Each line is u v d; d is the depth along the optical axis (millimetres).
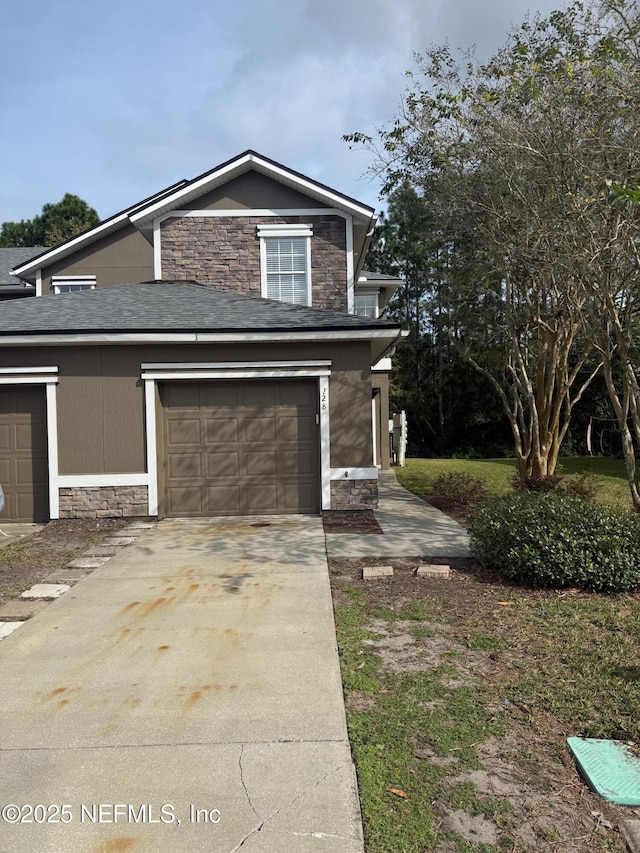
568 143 9125
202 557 7980
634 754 3443
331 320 10734
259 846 2789
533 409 12656
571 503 7316
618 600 6016
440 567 7074
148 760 3463
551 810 3018
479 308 13125
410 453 35969
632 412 9086
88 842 2842
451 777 3260
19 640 5301
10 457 10680
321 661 4730
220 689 4309
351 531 9367
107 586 6801
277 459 10875
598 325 9023
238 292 13758
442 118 11539
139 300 11938
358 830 2879
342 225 13852
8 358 10375
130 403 10516
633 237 8148
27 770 3393
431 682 4332
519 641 5035
